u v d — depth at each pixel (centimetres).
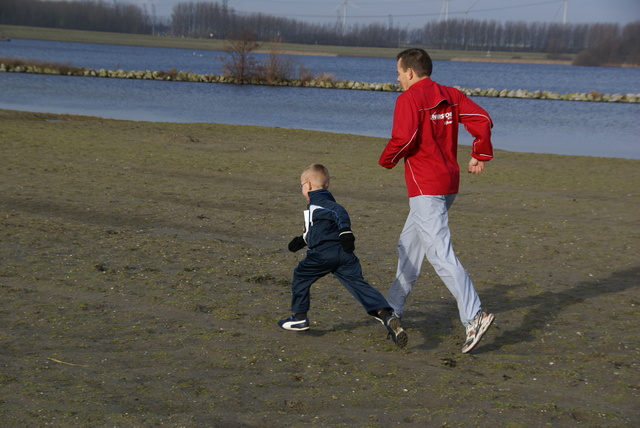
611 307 574
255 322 509
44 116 2205
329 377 404
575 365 434
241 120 2883
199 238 802
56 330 473
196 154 1565
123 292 572
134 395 366
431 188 443
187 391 374
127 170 1294
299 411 354
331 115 3275
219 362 423
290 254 745
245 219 923
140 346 448
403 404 366
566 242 841
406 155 450
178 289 589
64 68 5606
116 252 711
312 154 1678
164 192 1093
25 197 983
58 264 651
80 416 334
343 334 489
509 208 1080
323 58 15338
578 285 652
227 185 1202
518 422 343
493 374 416
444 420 344
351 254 453
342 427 333
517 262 743
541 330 508
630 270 713
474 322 430
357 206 1051
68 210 920
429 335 492
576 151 2127
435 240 441
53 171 1219
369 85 5847
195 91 4606
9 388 367
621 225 953
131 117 2767
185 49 16612
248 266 684
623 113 3906
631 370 423
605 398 381
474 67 14238
